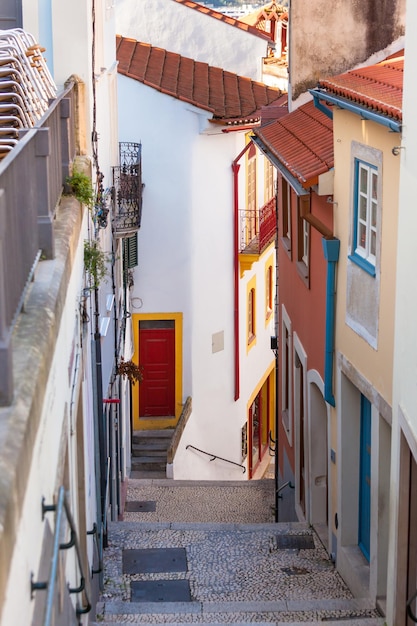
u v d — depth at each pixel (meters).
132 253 22.64
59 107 9.20
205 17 27.30
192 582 12.54
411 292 9.23
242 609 11.19
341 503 12.58
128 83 22.77
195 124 23.00
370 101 10.25
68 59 11.91
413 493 9.88
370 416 12.09
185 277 23.73
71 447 7.50
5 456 3.99
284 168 14.64
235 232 24.77
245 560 13.30
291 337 16.95
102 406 12.12
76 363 8.40
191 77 25.06
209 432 25.17
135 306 23.75
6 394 4.44
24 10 11.90
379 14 16.92
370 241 11.26
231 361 25.64
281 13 32.28
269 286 30.00
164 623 10.54
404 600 10.02
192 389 24.33
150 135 23.00
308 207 13.84
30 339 5.20
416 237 9.02
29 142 6.07
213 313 24.69
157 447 23.20
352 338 11.88
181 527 14.36
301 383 16.31
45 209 6.98
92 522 10.77
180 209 23.38
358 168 11.62
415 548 9.96
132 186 19.83
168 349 24.06
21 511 4.13
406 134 9.37
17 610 4.02
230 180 24.36
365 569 11.99
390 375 10.34
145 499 19.41
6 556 3.69
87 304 10.52
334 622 10.45
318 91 12.60
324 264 13.33
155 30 27.31
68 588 6.79
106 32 16.94
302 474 16.11
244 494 19.89
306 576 12.81
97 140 13.16
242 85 25.86
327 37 17.08
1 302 4.38
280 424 18.77
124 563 13.02
